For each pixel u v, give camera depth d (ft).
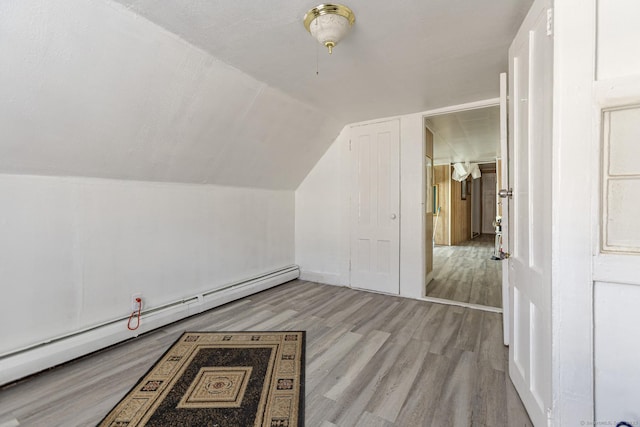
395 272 11.23
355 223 12.12
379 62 7.02
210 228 9.87
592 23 3.29
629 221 3.22
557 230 3.48
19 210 5.86
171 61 6.14
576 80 3.37
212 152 8.84
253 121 8.99
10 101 4.88
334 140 12.55
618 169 3.25
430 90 8.77
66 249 6.53
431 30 5.72
